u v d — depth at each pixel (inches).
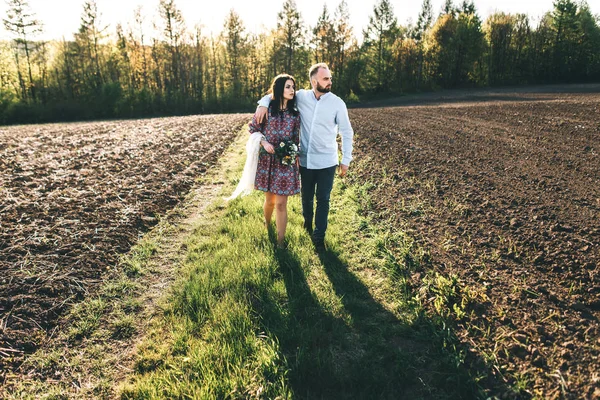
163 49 1913.1
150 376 109.9
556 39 2145.7
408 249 173.2
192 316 136.0
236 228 206.8
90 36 1879.9
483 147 382.3
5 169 336.8
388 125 590.9
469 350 113.7
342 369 111.8
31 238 188.2
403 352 115.9
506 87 1982.0
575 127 459.5
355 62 2038.6
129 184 288.7
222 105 1854.1
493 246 172.2
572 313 123.6
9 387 105.8
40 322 132.1
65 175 313.6
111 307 143.1
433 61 2187.5
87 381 110.0
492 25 2212.1
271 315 134.1
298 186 179.3
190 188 288.0
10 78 1867.6
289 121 176.6
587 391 94.4
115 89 1759.4
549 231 180.1
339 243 190.2
